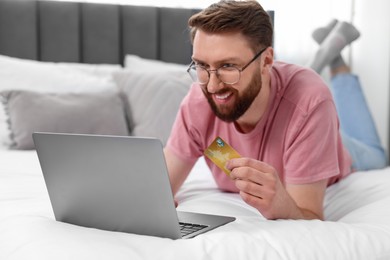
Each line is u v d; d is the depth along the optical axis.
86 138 1.05
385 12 3.12
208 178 1.89
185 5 2.94
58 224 1.11
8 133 2.29
